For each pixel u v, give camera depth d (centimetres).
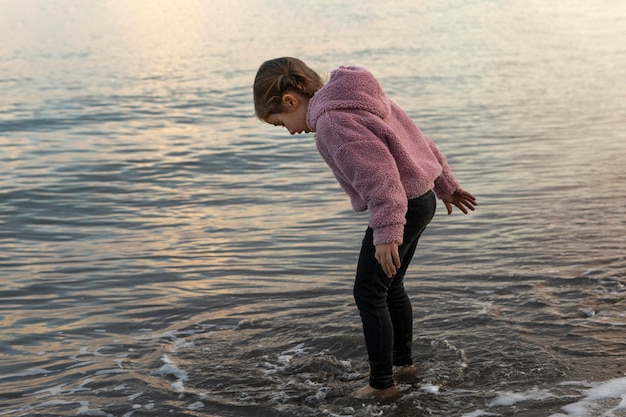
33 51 1950
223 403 281
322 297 400
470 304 373
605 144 844
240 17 2772
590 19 2583
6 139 952
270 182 716
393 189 257
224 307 391
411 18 2700
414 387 285
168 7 3162
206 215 600
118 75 1568
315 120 270
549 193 623
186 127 1037
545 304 367
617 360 297
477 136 934
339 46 1997
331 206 619
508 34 2228
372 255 278
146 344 346
